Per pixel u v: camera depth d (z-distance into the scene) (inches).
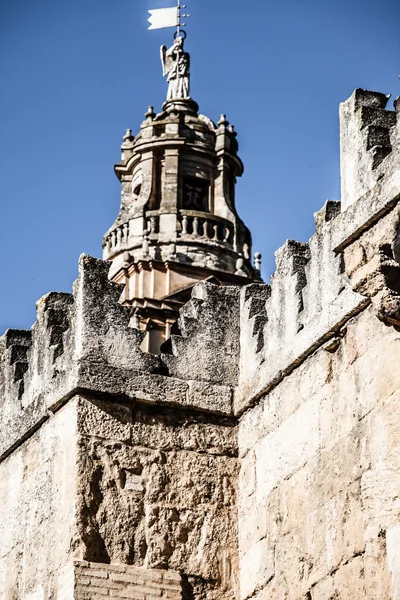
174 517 1053.8
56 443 1077.8
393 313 890.1
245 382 1080.8
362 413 954.7
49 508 1067.3
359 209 909.2
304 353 1013.8
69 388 1064.8
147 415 1071.6
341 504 957.8
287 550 1004.6
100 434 1057.5
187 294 3341.5
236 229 3587.6
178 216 3560.5
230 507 1066.7
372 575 921.5
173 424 1075.3
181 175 3661.4
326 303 998.4
